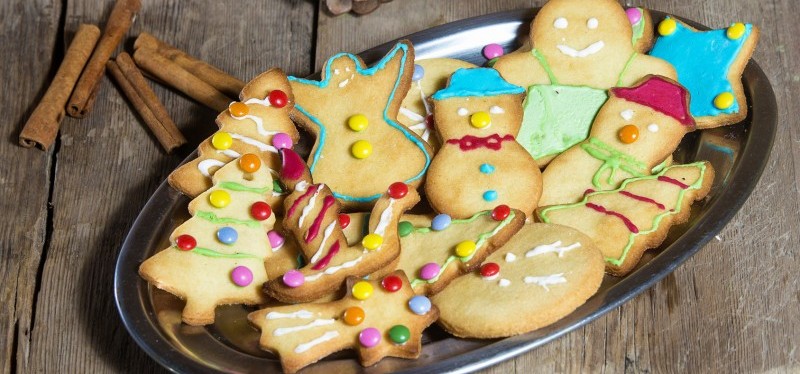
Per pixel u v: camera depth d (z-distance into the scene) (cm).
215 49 101
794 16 100
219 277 80
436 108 85
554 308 77
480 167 83
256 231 81
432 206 82
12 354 87
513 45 93
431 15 101
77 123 98
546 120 86
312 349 76
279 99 86
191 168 84
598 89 87
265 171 83
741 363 85
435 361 77
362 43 100
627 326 86
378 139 85
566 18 89
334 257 79
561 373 84
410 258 80
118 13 101
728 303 86
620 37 88
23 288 90
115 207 93
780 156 93
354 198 84
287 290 78
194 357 77
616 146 85
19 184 95
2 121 98
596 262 79
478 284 79
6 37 102
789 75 97
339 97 87
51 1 104
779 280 87
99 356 87
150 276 79
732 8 100
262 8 103
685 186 83
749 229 89
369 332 76
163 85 99
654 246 82
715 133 87
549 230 80
